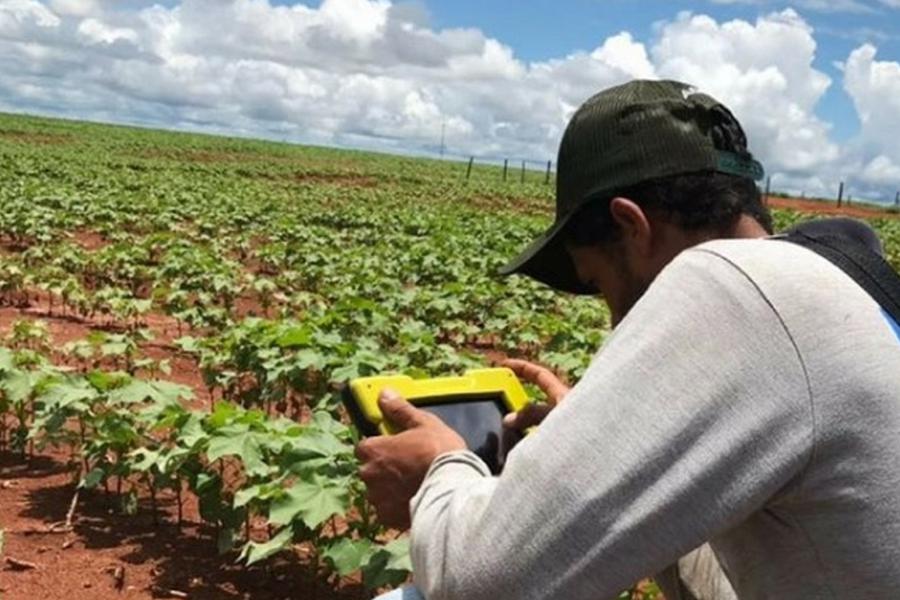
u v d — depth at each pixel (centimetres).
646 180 203
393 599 245
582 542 175
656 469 173
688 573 222
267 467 546
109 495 666
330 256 1820
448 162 11912
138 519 632
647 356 178
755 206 210
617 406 177
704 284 180
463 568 183
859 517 173
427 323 1365
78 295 1345
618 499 174
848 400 172
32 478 696
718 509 173
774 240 190
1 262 1551
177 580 552
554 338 1197
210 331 1295
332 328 1080
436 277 1755
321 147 11838
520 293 1536
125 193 3203
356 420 234
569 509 175
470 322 1430
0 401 718
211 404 928
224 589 545
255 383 967
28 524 613
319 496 485
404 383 238
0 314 1345
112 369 1044
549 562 176
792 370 173
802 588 179
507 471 185
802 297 176
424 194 4959
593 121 210
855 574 175
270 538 588
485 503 187
